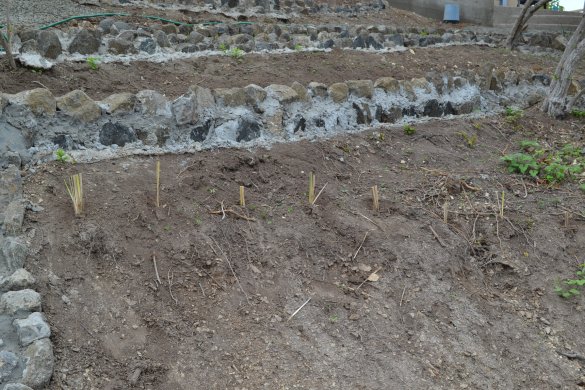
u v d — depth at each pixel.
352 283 4.18
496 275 4.64
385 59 7.51
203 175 4.64
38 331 3.11
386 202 4.94
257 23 8.71
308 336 3.71
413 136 6.07
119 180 4.34
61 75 5.16
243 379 3.38
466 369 3.80
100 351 3.27
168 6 8.73
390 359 3.70
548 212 5.25
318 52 7.12
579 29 6.95
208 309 3.72
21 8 7.40
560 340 4.22
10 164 4.15
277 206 4.60
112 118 4.72
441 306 4.18
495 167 5.82
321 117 5.74
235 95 5.27
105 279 3.65
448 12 12.62
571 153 6.21
